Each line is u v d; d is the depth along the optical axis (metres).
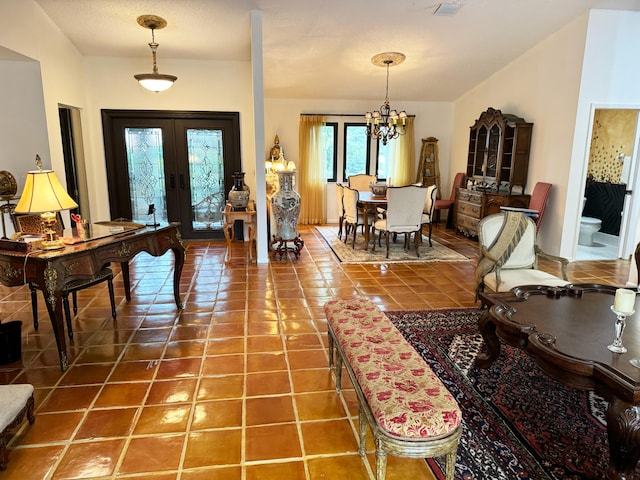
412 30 5.00
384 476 1.62
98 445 1.98
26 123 4.34
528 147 5.81
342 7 4.42
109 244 2.84
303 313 3.57
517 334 2.05
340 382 2.43
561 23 4.97
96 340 3.06
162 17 4.50
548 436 2.04
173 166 6.14
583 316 2.19
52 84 4.56
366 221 5.71
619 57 4.86
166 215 6.29
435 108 7.88
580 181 5.11
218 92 5.97
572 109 5.00
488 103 6.73
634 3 4.55
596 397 2.36
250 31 4.94
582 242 6.25
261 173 4.92
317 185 7.70
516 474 1.80
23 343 3.00
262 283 4.37
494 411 2.24
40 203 2.69
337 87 6.97
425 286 4.30
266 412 2.24
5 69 4.20
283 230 5.27
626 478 1.63
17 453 1.92
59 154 4.69
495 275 3.26
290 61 5.88
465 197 6.70
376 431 1.60
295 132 7.62
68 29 4.75
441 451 1.56
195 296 3.98
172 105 5.89
